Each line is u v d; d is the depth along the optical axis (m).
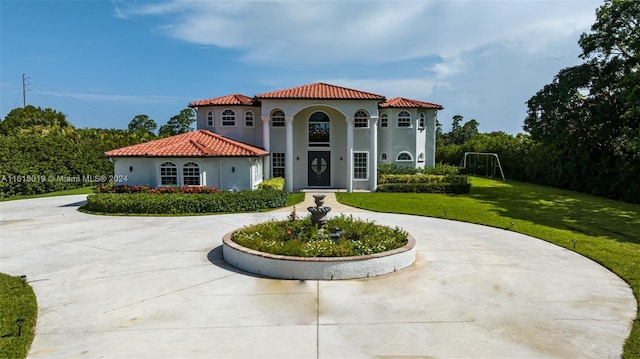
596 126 25.19
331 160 26.84
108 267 9.32
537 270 9.13
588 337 5.89
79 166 29.64
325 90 25.19
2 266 9.40
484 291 7.76
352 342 5.71
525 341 5.77
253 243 9.44
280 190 20.19
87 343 5.70
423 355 5.37
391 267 8.88
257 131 26.47
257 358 5.29
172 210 17.06
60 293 7.64
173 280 8.39
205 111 26.39
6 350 5.41
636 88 19.62
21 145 24.92
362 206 19.23
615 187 23.64
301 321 6.40
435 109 29.09
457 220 15.75
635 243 11.98
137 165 20.25
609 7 23.98
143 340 5.79
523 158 34.66
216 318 6.52
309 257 8.60
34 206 19.77
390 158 28.36
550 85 27.33
